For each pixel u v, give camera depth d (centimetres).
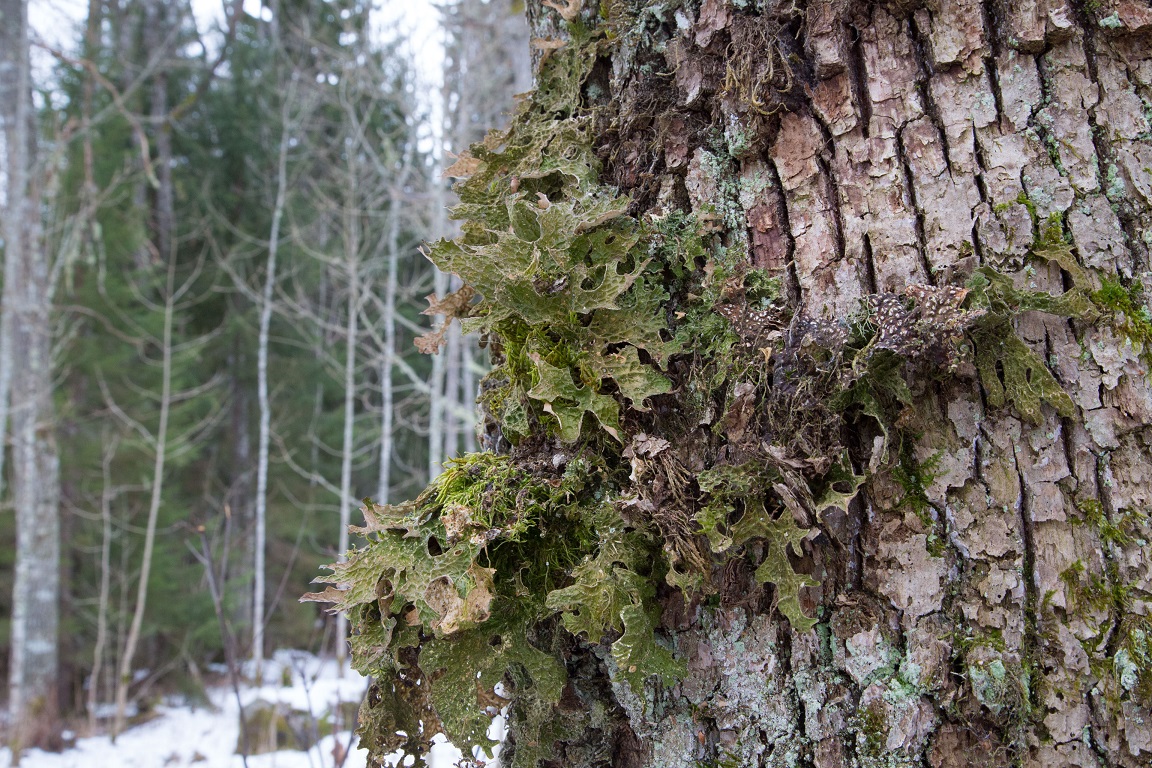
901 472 59
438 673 62
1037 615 57
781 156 62
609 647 62
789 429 58
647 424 62
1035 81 59
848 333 58
